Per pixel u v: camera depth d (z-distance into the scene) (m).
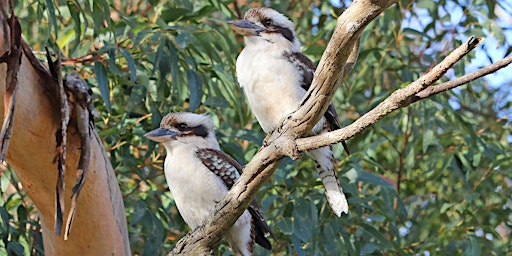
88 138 6.64
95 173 6.86
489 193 11.95
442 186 12.21
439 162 11.67
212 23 11.02
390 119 11.91
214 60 9.84
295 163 10.02
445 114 11.33
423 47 12.67
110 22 9.21
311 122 6.14
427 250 11.33
